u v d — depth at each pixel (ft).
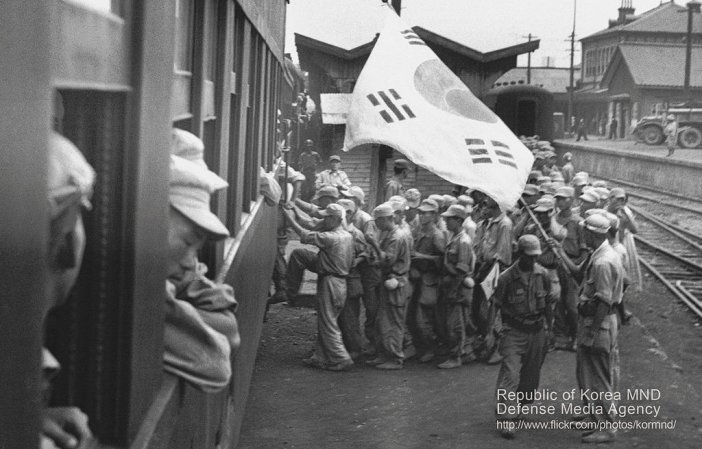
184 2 13.28
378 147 52.42
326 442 31.07
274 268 51.47
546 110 137.80
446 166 31.42
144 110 8.45
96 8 7.08
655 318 52.60
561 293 44.32
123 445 8.42
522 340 32.19
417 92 33.14
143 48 8.32
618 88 271.08
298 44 113.19
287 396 36.58
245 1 20.45
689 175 131.03
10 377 5.39
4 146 5.20
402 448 30.48
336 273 40.86
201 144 11.92
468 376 40.37
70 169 6.43
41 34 5.70
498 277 32.37
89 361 8.42
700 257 75.15
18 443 5.55
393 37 34.47
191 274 11.13
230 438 21.70
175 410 10.62
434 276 42.11
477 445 31.24
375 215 41.04
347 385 38.42
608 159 171.12
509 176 31.14
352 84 114.83
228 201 20.93
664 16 299.99
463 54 110.01
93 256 8.34
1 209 5.17
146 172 8.66
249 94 27.50
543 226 43.09
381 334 41.37
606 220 31.22
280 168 49.98
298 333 47.62
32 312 5.66
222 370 10.78
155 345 9.49
